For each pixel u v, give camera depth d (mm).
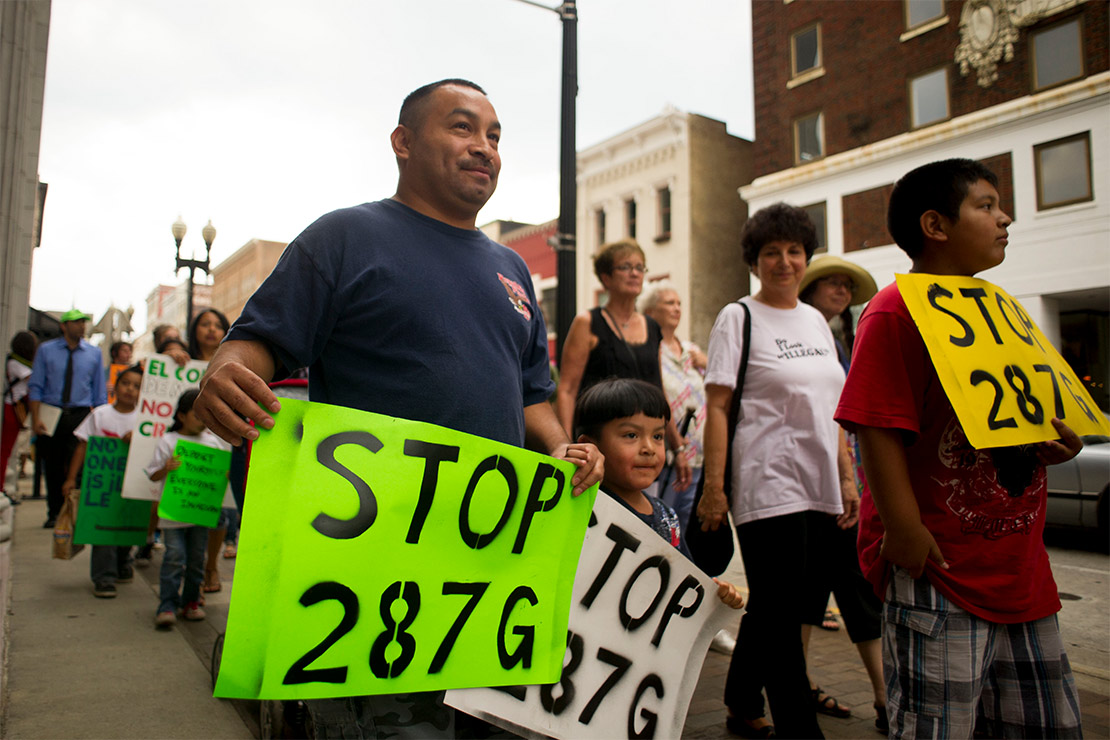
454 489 1589
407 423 1542
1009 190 14180
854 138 17297
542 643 1702
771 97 19297
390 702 1636
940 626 1705
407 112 1896
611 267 3812
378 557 1483
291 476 1413
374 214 1768
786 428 2758
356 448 1479
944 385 1672
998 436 1673
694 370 4320
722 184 22344
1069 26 13375
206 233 14047
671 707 1939
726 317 2910
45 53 3590
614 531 1904
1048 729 1734
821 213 18000
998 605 1700
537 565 1708
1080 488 6590
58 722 2836
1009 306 1930
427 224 1827
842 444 3023
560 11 6793
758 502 2723
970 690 1692
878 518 1916
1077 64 13281
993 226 1871
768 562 2676
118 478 4930
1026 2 13844
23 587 5184
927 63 15797
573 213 6867
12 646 3799
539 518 1720
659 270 22562
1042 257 13672
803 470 2732
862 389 1767
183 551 4324
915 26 15984
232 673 1326
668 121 21969
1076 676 3273
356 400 1661
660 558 1959
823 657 3801
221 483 4328
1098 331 14266
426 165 1836
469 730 1806
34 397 7035
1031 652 1752
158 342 5441
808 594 2951
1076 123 13258
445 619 1561
